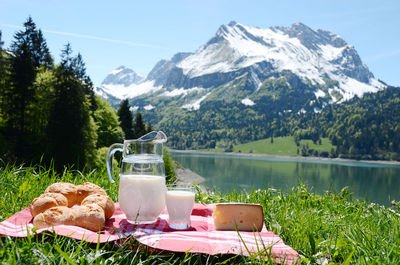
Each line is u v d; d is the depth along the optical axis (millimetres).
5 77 41094
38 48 50156
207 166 161500
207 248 1685
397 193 94688
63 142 40594
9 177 3160
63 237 1671
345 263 1728
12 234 1668
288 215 2990
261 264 1625
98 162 42906
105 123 55781
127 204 2127
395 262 1910
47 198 1979
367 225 2949
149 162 2168
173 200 2082
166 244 1688
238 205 2160
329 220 3029
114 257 1629
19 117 40562
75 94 43438
